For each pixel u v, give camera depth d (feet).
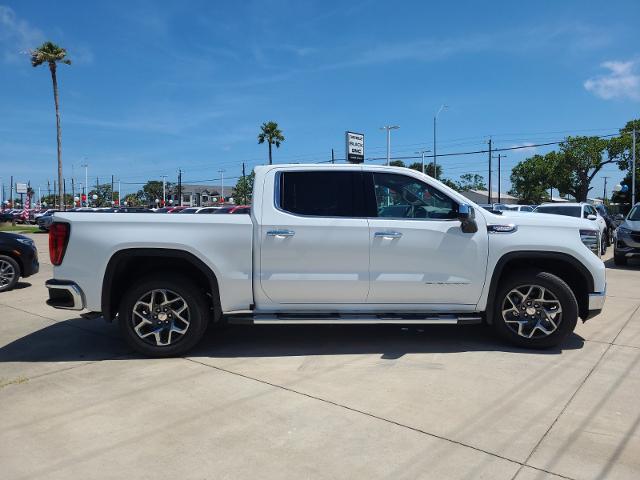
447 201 17.51
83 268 16.51
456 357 16.80
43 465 10.27
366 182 17.35
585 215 49.16
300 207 17.06
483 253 17.12
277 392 13.89
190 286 16.74
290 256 16.72
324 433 11.51
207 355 17.24
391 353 17.29
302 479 9.71
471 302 17.39
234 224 16.69
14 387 14.40
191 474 9.92
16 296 28.55
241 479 9.73
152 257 17.13
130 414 12.59
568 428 11.68
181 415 12.50
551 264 18.08
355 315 17.16
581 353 17.15
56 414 12.62
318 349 17.85
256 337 19.43
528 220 17.40
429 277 17.02
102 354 17.44
